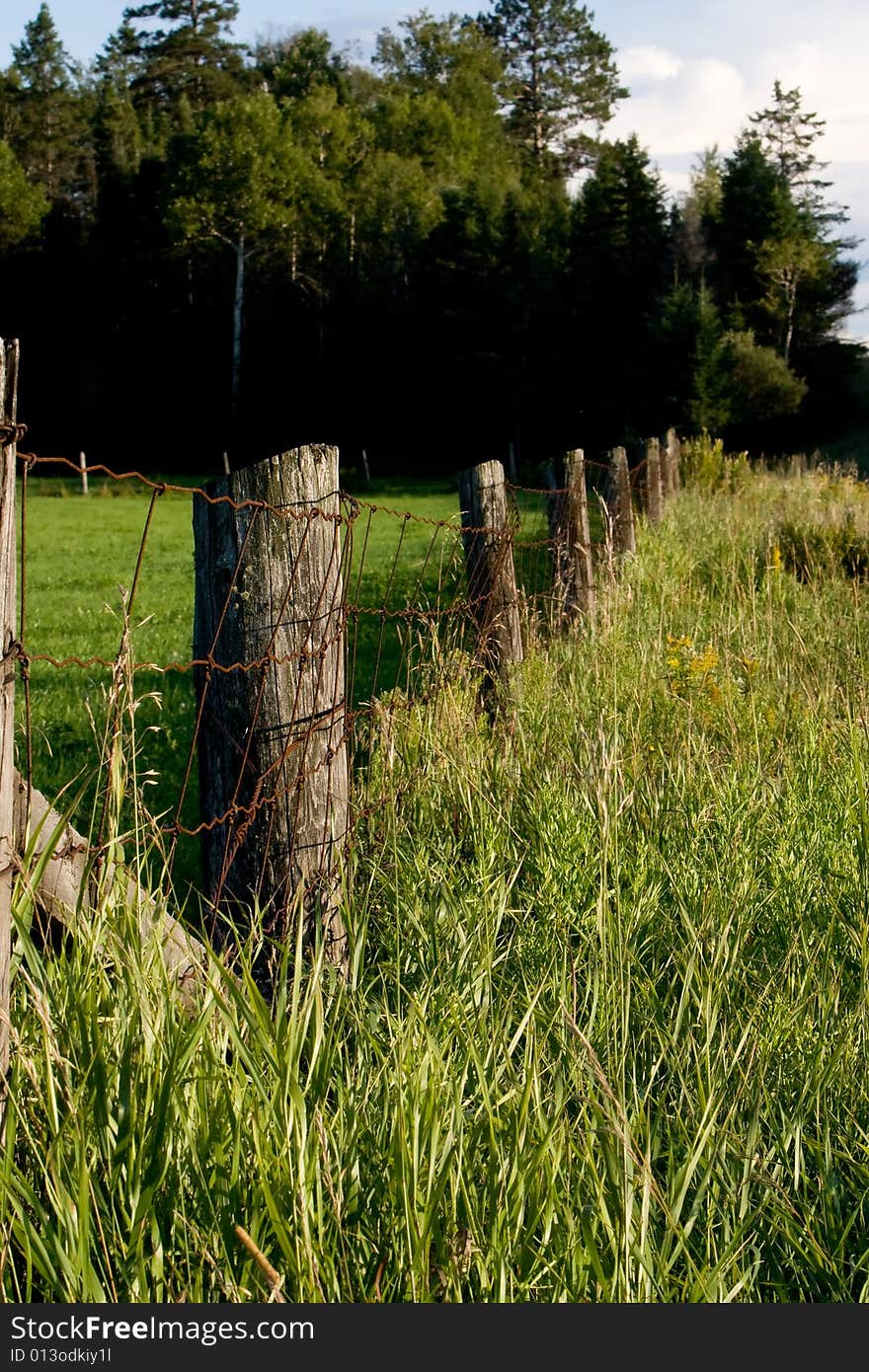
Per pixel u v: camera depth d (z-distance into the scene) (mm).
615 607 7066
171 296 72438
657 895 3660
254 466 3088
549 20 96812
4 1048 2086
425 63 96875
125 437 68562
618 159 58031
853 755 4426
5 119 88062
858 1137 2652
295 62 89188
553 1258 2125
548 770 4551
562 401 59219
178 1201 2104
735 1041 2924
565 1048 2645
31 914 2281
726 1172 2488
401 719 4777
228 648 3148
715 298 56312
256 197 63938
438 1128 2223
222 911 3242
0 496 1972
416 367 65125
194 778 6051
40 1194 2174
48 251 75062
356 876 3709
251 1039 2484
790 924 3555
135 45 95312
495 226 62094
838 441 52125
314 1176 2100
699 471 18766
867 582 8688
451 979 3043
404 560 18625
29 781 2299
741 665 6305
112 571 20969
